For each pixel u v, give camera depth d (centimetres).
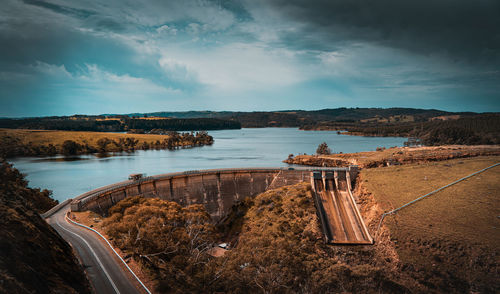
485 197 9881
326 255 8462
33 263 3734
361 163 16088
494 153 15338
